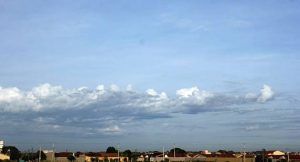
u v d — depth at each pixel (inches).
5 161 7593.5
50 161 7662.4
